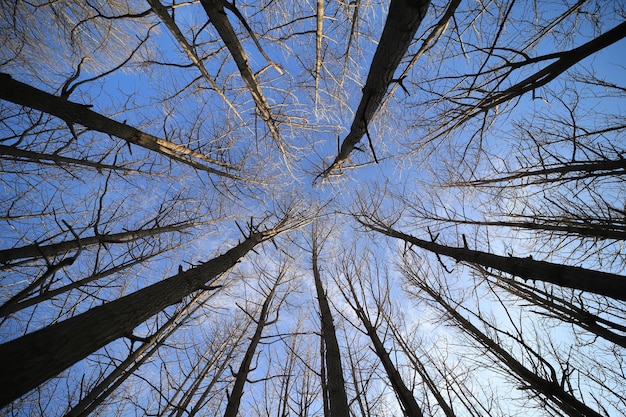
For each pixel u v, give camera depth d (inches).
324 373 171.6
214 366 223.0
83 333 66.4
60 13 207.3
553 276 120.5
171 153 185.3
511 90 116.0
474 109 143.5
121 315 78.5
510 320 177.5
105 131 137.4
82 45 230.5
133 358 137.2
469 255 182.1
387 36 95.6
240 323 261.0
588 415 137.8
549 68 101.1
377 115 201.9
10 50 205.2
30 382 52.9
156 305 93.5
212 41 142.3
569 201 213.3
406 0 82.0
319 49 164.2
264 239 238.1
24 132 155.7
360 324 252.5
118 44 240.5
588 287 104.9
